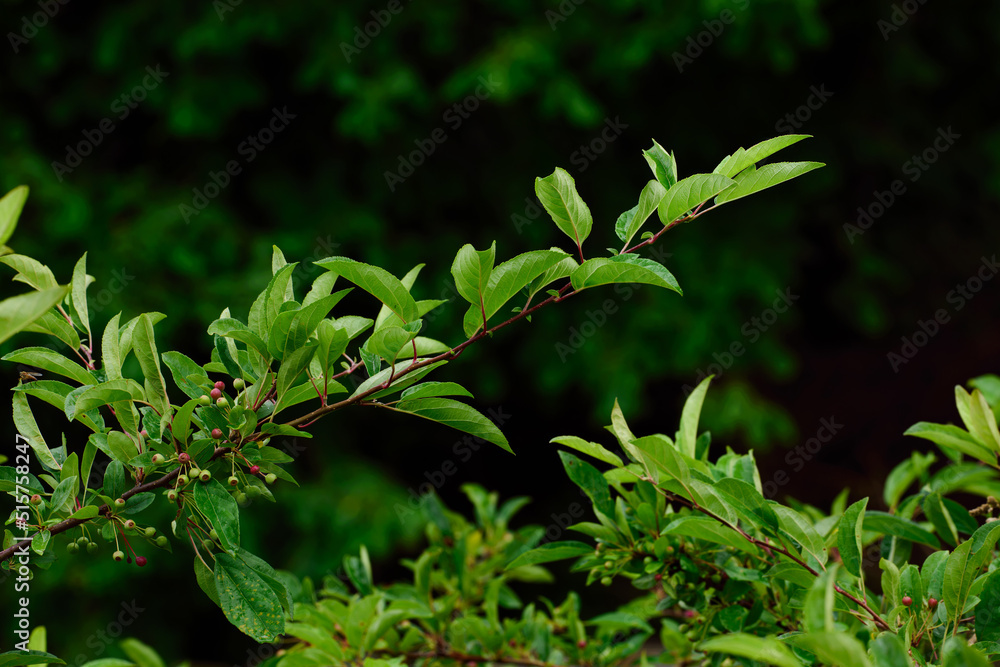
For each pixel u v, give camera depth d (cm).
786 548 155
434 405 148
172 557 668
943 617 146
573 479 192
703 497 163
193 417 144
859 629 163
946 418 920
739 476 190
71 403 134
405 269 746
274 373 149
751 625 178
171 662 712
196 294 657
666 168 159
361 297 741
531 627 242
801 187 787
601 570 196
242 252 695
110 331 152
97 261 639
